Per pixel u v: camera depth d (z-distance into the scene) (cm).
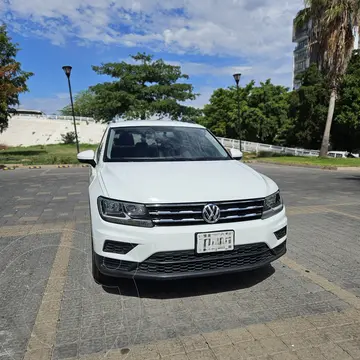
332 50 1862
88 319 282
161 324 275
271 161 1989
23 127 4694
